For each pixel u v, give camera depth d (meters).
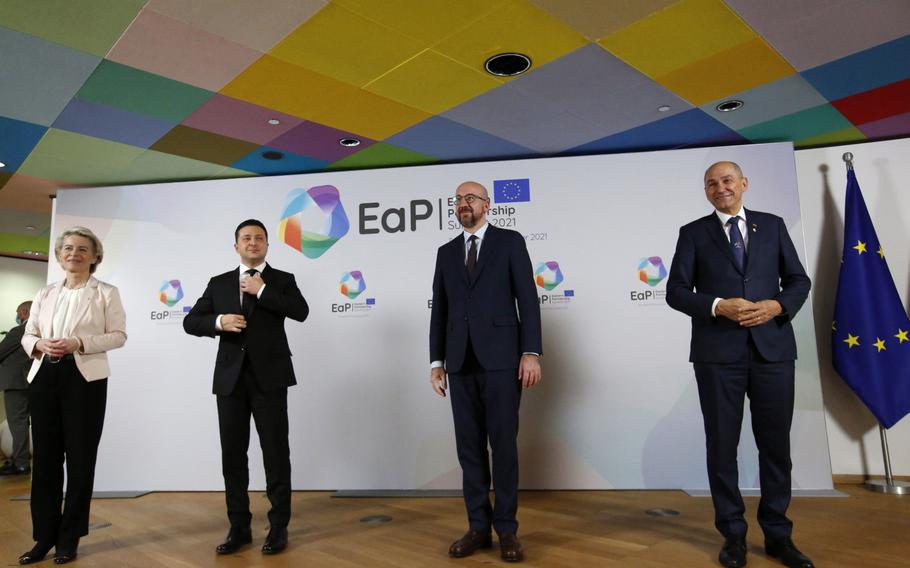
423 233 4.30
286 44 2.78
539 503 3.51
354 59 2.94
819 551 2.45
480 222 2.72
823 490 3.70
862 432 4.07
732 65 3.12
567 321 4.08
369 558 2.52
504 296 2.60
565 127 3.87
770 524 2.32
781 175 4.09
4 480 4.90
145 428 4.25
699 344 2.41
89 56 2.83
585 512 3.26
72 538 2.62
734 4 2.57
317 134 3.84
